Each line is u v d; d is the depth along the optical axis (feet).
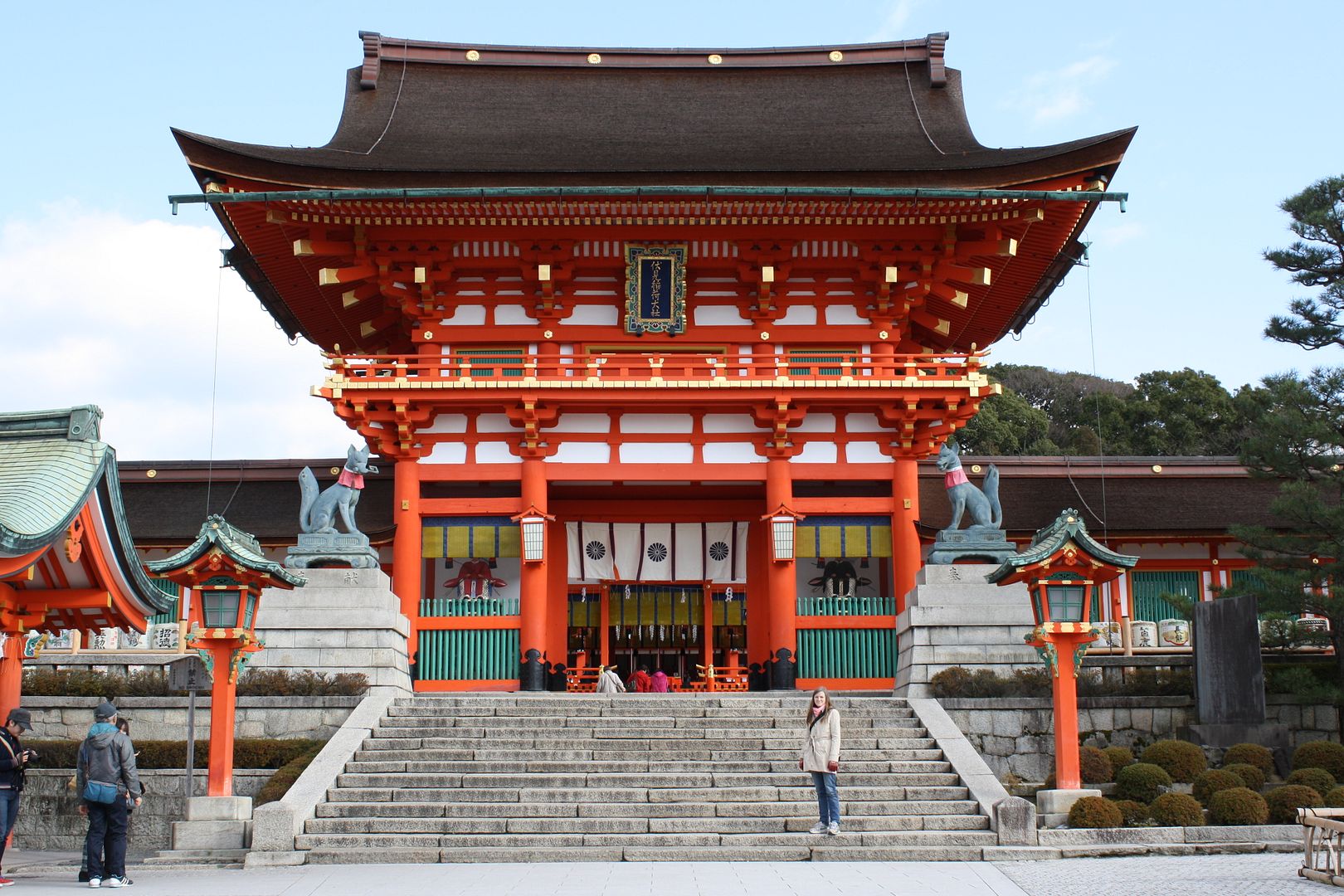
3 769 59.21
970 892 56.80
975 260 128.98
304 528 106.52
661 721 88.99
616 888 58.34
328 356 120.47
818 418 123.75
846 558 129.49
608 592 135.85
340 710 93.09
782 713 90.48
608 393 119.34
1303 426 101.71
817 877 61.87
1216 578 135.74
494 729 87.04
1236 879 59.36
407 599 117.91
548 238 121.90
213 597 75.31
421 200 114.42
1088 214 129.80
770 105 144.36
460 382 118.83
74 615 69.87
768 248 123.03
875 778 79.20
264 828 70.44
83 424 65.36
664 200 115.55
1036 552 76.84
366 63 144.46
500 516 121.49
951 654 100.48
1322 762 82.53
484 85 145.79
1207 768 85.46
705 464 122.52
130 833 85.15
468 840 71.26
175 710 92.38
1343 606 93.86
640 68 147.95
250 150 116.67
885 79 147.23
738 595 136.98
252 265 136.05
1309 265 110.83
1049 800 74.95
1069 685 77.10
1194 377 302.66
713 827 72.84
